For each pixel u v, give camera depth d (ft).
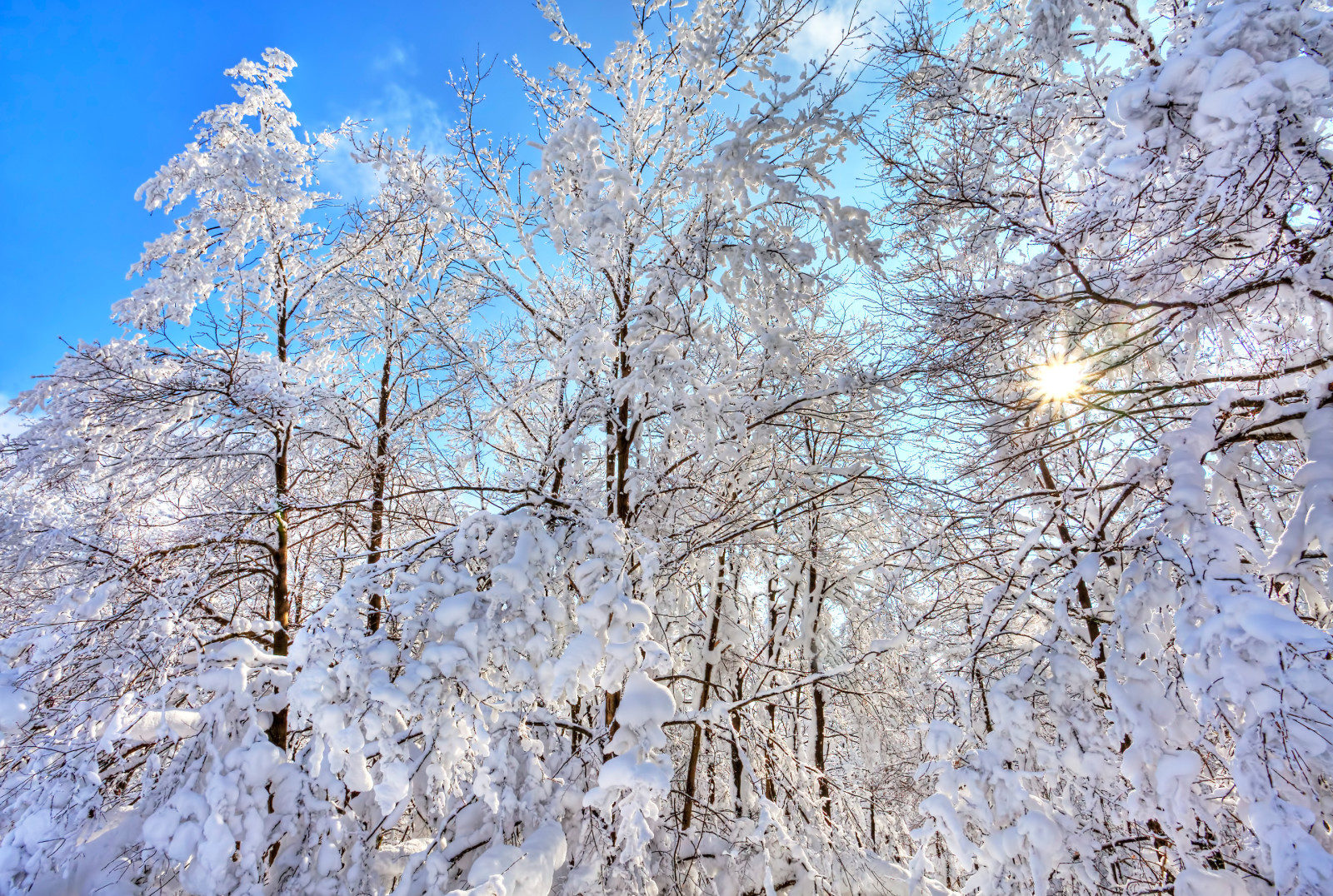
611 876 13.61
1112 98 11.25
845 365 25.93
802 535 27.09
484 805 14.69
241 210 20.67
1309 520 10.58
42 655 14.12
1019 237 16.17
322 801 13.23
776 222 19.17
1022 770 11.85
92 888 11.88
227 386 18.07
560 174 17.78
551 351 22.65
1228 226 11.50
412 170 23.00
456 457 25.90
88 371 17.22
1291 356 13.03
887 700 27.50
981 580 18.63
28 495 16.92
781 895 18.74
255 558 19.53
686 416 17.30
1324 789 8.63
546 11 20.35
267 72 22.11
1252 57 9.70
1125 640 10.80
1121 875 13.85
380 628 12.44
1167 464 11.65
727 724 17.90
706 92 19.92
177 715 13.42
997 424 16.29
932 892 16.89
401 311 22.75
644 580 13.91
